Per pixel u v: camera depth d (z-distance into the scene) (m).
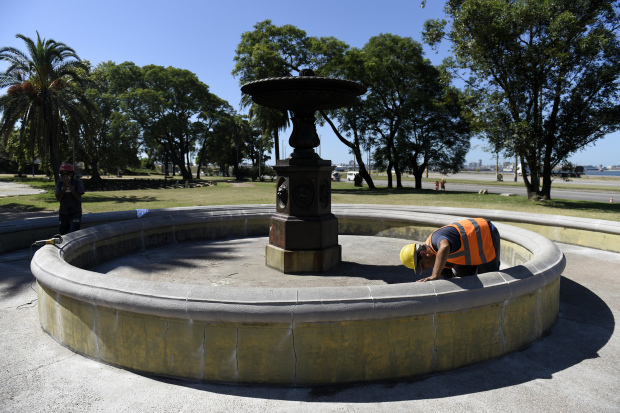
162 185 43.75
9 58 22.64
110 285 3.27
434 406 2.75
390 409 2.71
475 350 3.35
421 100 31.78
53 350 3.62
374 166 40.28
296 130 5.73
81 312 3.47
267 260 6.15
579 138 18.50
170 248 7.66
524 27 17.39
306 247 5.73
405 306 3.02
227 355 3.04
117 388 2.99
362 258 6.69
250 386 3.03
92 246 6.14
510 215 9.29
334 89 5.19
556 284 4.25
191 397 2.87
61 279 3.58
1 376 3.16
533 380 3.11
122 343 3.26
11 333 3.97
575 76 17.91
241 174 62.88
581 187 39.03
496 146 19.22
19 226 7.62
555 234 8.77
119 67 52.31
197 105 57.91
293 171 5.70
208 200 21.66
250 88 5.38
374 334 3.06
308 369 3.02
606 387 3.00
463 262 3.63
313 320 2.94
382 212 9.02
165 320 3.10
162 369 3.16
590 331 4.06
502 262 7.07
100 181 44.28
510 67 18.28
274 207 9.54
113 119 44.06
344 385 3.04
